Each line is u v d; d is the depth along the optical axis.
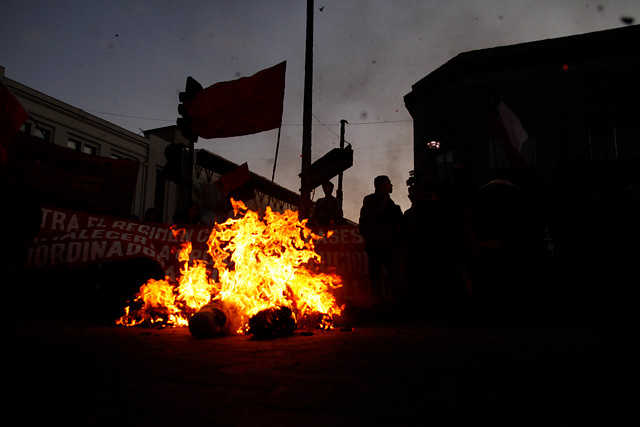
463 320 5.56
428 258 6.68
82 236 7.34
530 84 17.12
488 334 3.90
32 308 7.51
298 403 1.53
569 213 5.61
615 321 5.17
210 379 1.91
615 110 16.38
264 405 1.50
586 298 5.60
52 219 7.32
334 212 8.75
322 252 8.05
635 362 2.44
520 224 5.68
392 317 6.07
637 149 16.09
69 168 8.52
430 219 6.67
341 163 8.12
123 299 7.39
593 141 16.58
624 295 5.43
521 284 5.77
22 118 4.09
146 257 7.56
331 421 1.33
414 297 6.76
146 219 8.34
